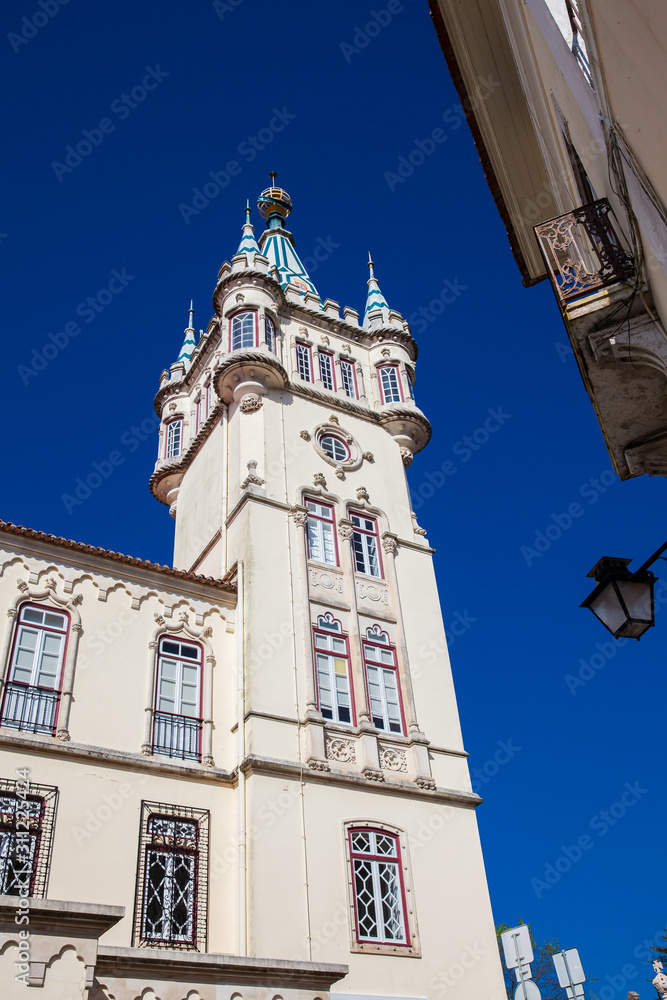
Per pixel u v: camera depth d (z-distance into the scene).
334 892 16.50
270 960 10.43
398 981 16.14
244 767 17.16
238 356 24.12
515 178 15.88
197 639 19.33
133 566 19.19
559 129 11.84
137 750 16.84
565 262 9.43
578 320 9.05
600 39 7.17
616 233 9.34
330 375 27.20
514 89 15.01
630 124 7.16
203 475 25.86
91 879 14.71
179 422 30.05
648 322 8.95
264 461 22.67
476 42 14.59
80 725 16.48
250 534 20.86
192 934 15.20
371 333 29.25
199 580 20.00
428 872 18.02
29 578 17.67
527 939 15.09
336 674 19.94
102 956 9.34
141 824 15.86
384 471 25.59
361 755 18.73
